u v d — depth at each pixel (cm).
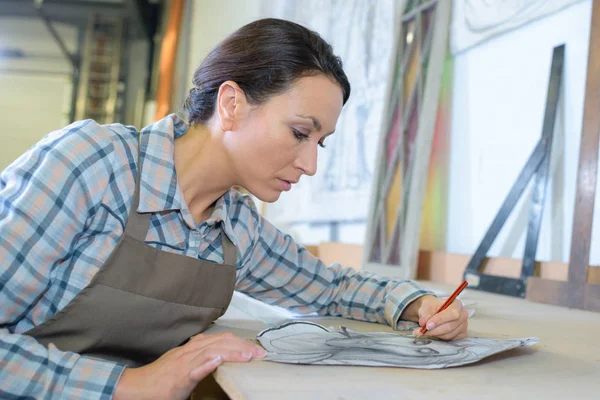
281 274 127
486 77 237
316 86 96
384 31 311
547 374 80
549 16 207
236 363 79
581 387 74
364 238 296
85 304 91
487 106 235
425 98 249
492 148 230
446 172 256
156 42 886
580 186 176
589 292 167
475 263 219
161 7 877
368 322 127
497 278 204
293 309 134
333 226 351
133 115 895
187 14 759
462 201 245
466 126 246
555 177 199
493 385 73
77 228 88
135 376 81
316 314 136
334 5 373
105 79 888
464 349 91
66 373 80
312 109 96
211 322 109
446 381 74
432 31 259
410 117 264
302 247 129
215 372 78
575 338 114
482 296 195
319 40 99
